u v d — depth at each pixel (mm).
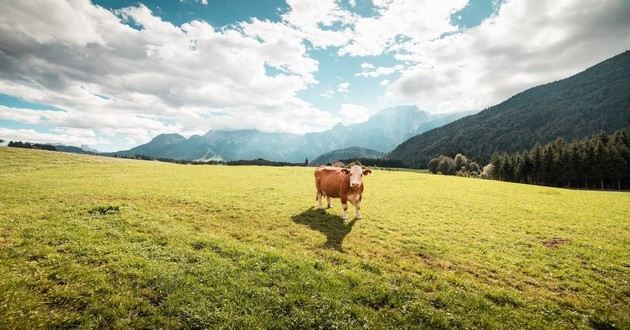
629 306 10445
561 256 14266
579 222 21391
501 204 27906
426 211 22984
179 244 12297
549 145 108188
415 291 10062
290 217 18875
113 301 8344
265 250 12273
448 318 8859
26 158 57156
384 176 58188
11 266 9641
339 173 20047
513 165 117375
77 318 7602
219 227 16062
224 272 10258
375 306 9344
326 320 8461
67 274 9383
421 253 13789
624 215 24625
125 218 15203
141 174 44688
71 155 71250
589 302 10383
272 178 43156
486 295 10328
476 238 16469
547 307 9953
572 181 100375
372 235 15945
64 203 19016
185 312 8219
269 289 9523
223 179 39688
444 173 148750
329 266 11297
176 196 23516
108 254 10922
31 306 7848
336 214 20344
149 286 9227
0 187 25438
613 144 96125
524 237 17125
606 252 14938
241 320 8164
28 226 13141
